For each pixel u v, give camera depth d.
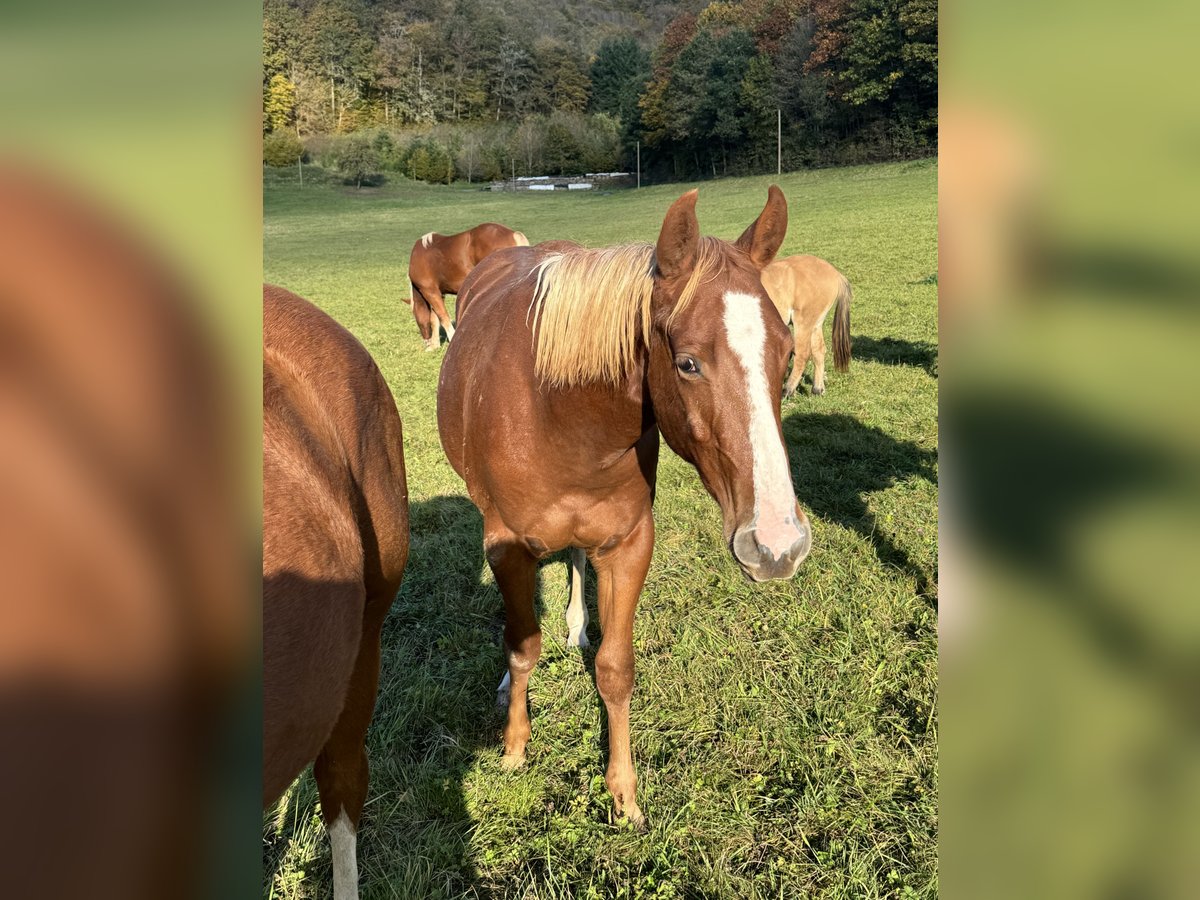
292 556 1.24
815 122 45.31
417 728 2.90
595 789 2.58
